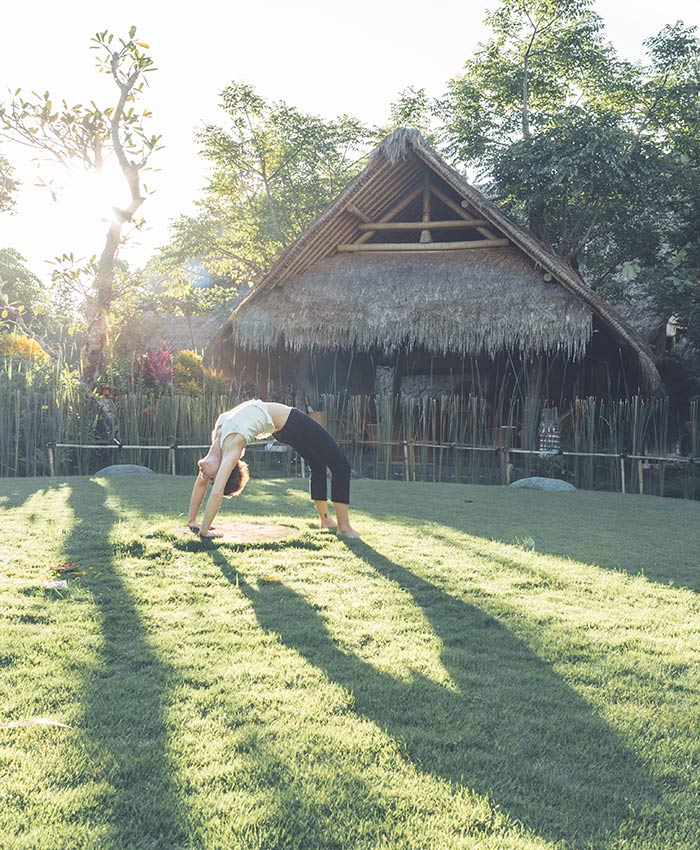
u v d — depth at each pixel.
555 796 1.86
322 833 1.66
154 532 4.82
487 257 13.76
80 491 7.68
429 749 2.07
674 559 4.83
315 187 25.27
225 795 1.80
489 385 15.09
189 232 25.75
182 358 15.30
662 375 15.23
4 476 10.41
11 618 3.09
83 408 11.01
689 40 16.50
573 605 3.59
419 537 5.29
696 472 10.57
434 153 13.69
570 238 18.06
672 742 2.16
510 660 2.81
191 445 11.26
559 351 13.19
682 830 1.72
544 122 17.86
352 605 3.44
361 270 14.05
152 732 2.12
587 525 6.30
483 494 8.70
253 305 13.86
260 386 15.25
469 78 19.27
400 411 12.54
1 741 2.04
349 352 15.80
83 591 3.54
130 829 1.66
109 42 11.23
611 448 10.46
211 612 3.27
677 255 15.62
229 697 2.36
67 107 11.33
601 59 18.03
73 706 2.27
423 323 12.70
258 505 6.88
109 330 12.73
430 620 3.26
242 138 25.11
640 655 2.89
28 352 12.64
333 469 5.18
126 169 11.71
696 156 15.30
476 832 1.69
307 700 2.36
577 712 2.35
